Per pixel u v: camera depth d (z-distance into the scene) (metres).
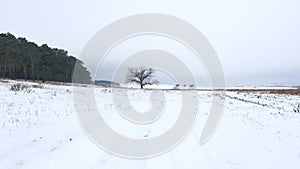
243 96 33.31
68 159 5.72
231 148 6.79
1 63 50.03
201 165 5.48
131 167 5.43
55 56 62.53
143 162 5.78
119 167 5.41
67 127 8.73
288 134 8.57
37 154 5.86
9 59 50.25
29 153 5.85
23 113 9.93
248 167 5.33
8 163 5.17
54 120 9.48
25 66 60.38
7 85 21.41
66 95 19.67
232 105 19.95
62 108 12.70
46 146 6.48
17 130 7.36
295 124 10.91
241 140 7.67
